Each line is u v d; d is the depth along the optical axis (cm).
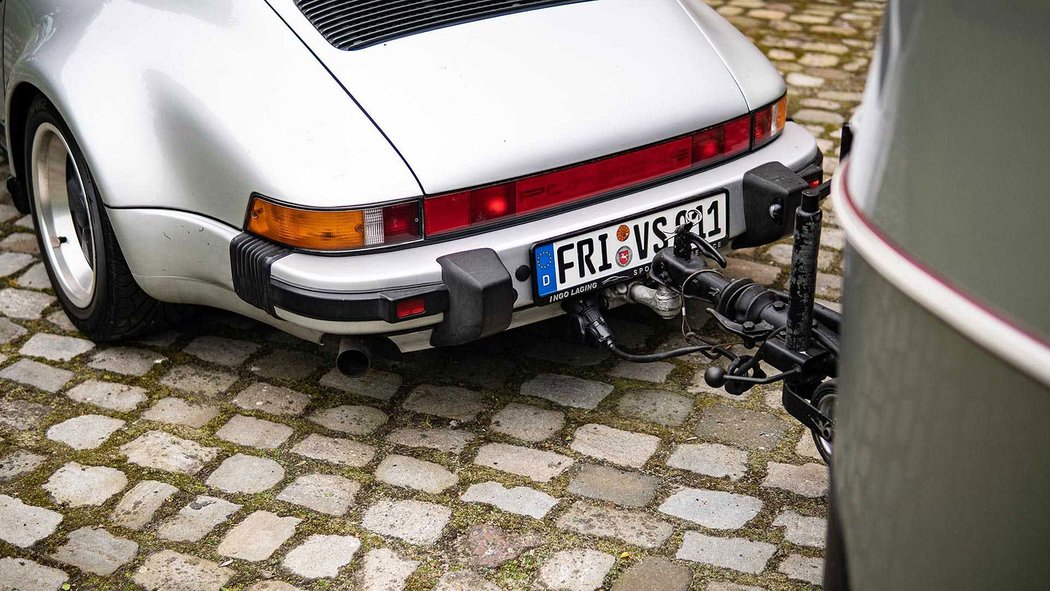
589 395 305
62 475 278
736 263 376
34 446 290
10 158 359
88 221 321
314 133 256
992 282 123
